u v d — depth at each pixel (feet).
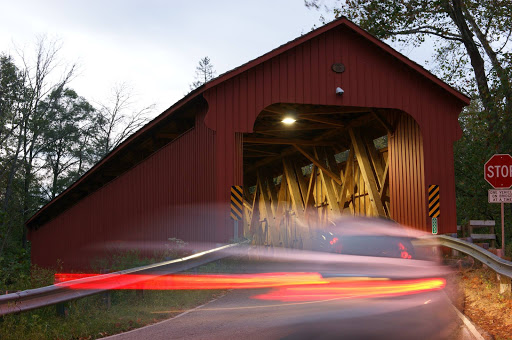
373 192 63.16
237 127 52.19
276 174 96.43
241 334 22.81
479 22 79.05
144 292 35.19
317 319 25.16
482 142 72.13
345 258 34.37
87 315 28.09
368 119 63.67
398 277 33.76
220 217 50.31
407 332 22.08
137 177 69.77
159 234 63.82
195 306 32.35
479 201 75.82
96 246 79.20
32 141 146.00
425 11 81.15
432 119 57.26
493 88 71.67
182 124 67.51
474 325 23.53
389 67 56.95
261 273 43.98
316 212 78.48
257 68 53.57
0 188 137.18
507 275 32.07
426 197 55.57
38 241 110.01
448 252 54.34
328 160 76.13
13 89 131.34
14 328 24.76
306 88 54.60
